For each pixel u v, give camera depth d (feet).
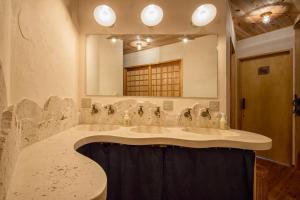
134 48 6.08
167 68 5.99
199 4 5.84
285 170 8.64
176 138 4.10
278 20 8.38
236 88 10.65
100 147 4.31
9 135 1.64
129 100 6.00
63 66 4.85
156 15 5.69
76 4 5.83
